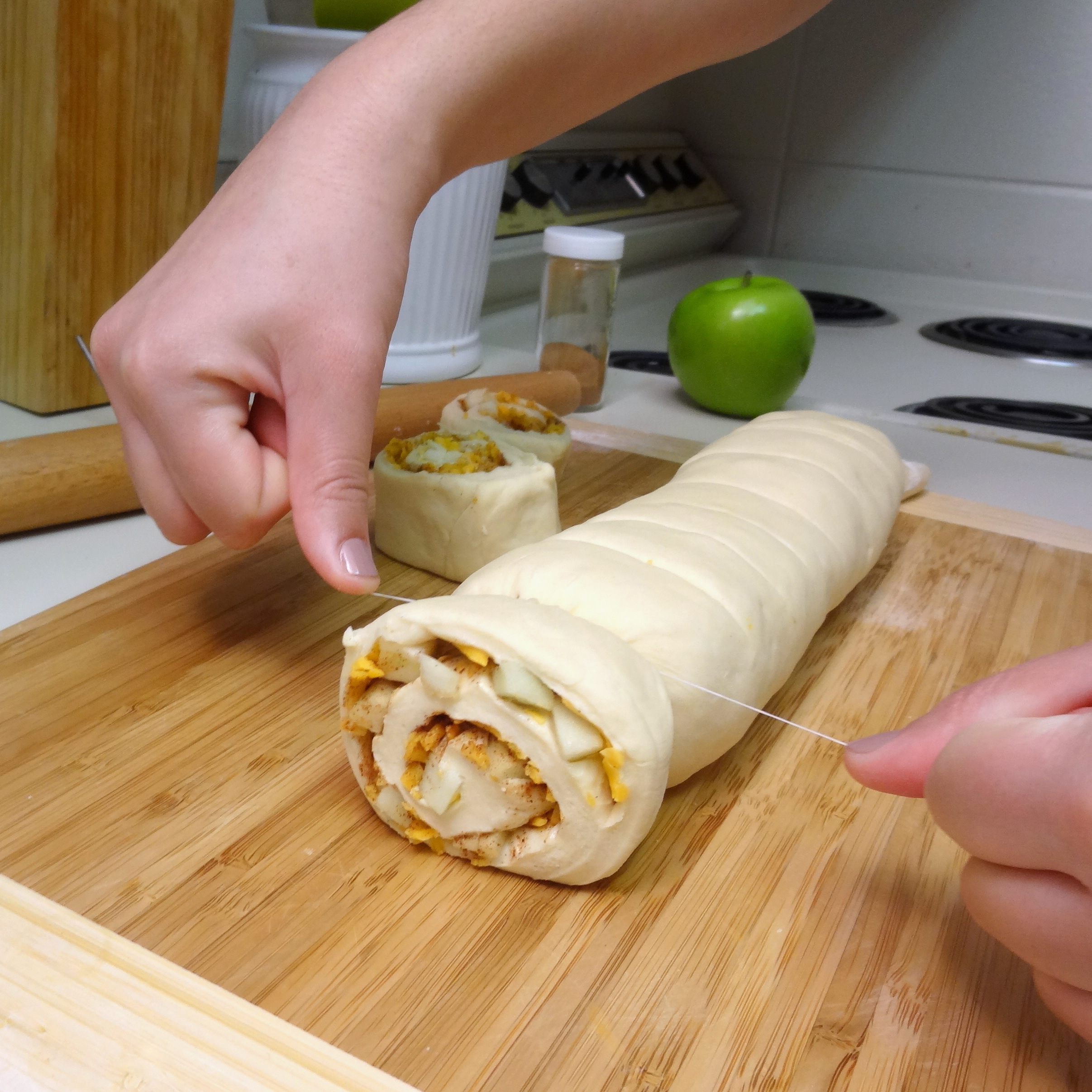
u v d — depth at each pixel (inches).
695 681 12.9
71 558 17.3
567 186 32.1
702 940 11.5
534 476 17.9
